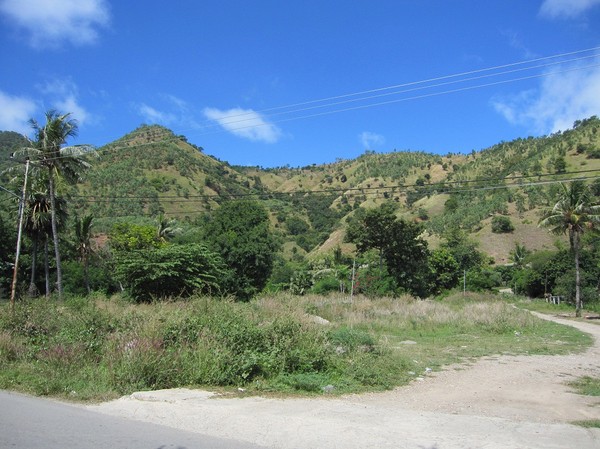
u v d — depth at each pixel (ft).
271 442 20.03
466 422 23.70
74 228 160.66
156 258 96.99
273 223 340.18
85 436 20.20
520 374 40.83
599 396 32.55
